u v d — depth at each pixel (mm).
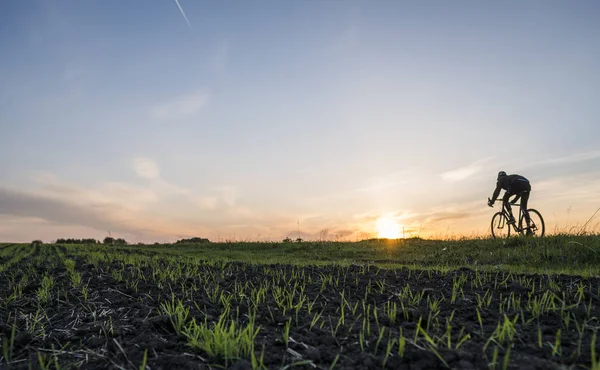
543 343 2953
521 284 4895
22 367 2895
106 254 12266
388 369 2639
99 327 3711
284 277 5957
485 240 13547
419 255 12977
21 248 18594
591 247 9633
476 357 2709
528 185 12781
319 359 2809
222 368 2734
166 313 4059
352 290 5117
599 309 3691
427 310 3951
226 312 4051
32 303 4828
